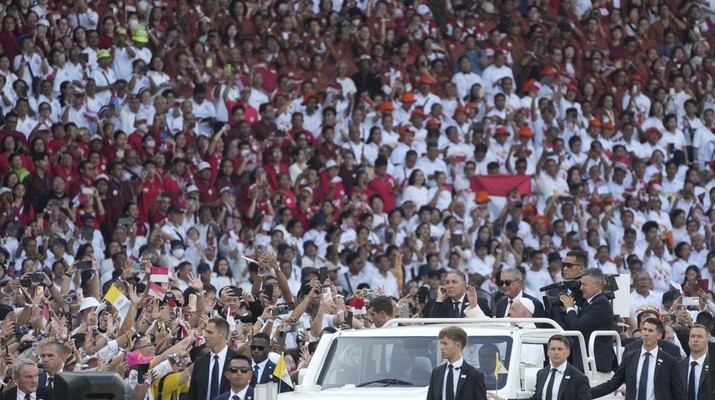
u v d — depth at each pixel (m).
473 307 54.81
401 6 110.75
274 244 86.81
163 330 53.47
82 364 49.19
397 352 47.84
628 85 113.75
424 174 99.06
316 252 89.44
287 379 49.31
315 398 44.78
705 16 124.38
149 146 89.06
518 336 47.34
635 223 101.44
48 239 80.69
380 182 96.62
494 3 113.38
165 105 92.00
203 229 86.88
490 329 47.84
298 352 56.44
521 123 104.38
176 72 96.31
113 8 96.50
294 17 104.19
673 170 108.00
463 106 104.38
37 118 89.31
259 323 54.88
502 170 102.75
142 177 87.31
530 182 100.44
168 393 48.81
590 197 102.44
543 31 112.88
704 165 112.31
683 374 51.41
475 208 95.88
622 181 105.56
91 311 54.28
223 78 96.38
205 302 58.72
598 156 105.44
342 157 96.56
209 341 47.75
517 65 111.25
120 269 77.81
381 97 103.19
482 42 109.94
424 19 110.06
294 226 89.31
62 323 53.47
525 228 98.44
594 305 52.12
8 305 63.06
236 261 86.75
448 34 110.94
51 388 45.03
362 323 58.81
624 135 109.19
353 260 87.56
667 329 62.28
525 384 46.81
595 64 113.19
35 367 43.06
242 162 91.81
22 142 86.56
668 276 99.44
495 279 92.81
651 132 110.19
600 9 117.69
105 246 84.56
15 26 91.56
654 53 117.06
